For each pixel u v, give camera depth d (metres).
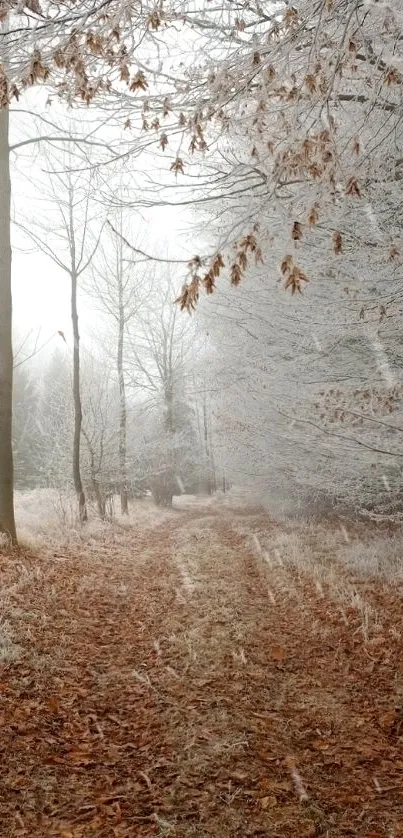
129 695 4.82
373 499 8.62
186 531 16.53
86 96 3.37
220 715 4.42
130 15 3.07
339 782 3.60
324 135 3.09
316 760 3.86
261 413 10.53
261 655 5.81
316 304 6.09
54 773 3.53
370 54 3.93
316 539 12.34
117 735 4.13
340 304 5.55
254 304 7.54
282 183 3.51
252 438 12.54
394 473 7.57
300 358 7.27
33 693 4.56
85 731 4.15
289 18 3.20
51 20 2.97
